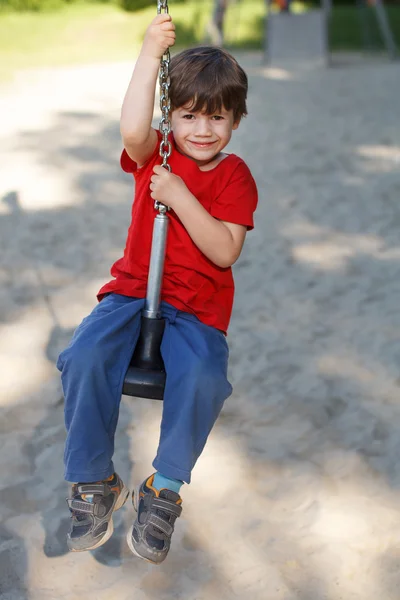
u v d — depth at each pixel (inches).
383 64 887.7
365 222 360.8
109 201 381.4
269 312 270.5
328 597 149.3
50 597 146.7
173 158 127.8
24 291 278.1
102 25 1130.7
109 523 127.8
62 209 366.6
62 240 328.5
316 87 723.4
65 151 470.6
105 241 328.8
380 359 239.8
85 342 120.9
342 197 396.5
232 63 124.4
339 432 202.7
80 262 306.3
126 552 159.0
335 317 267.7
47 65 847.1
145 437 198.1
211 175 127.8
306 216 367.9
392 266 310.7
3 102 623.2
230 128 126.0
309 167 451.5
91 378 120.0
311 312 271.0
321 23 948.6
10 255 310.7
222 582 151.9
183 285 126.9
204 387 119.5
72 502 125.3
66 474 121.2
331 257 319.0
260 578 153.3
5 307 265.0
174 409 120.3
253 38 1100.5
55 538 161.9
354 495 179.0
